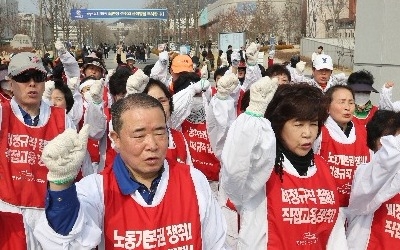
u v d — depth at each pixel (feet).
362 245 12.27
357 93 20.27
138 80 14.53
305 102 10.08
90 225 7.99
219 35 98.73
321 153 14.76
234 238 11.63
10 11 180.55
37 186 14.29
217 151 16.52
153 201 8.70
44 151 7.33
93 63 30.25
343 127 15.23
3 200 13.92
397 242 11.80
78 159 7.44
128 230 8.53
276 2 210.18
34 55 14.47
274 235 10.43
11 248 12.19
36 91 14.33
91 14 163.32
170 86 25.59
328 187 10.85
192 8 157.48
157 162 8.51
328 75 25.75
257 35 171.94
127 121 8.41
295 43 189.98
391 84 21.93
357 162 14.89
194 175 9.23
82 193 8.35
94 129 17.47
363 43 48.52
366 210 11.89
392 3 44.50
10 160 14.10
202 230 9.02
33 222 14.15
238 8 205.98
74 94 20.98
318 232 10.63
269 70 22.18
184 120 19.30
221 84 15.34
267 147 9.64
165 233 8.64
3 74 18.74
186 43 146.82
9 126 14.20
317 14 173.88
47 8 128.36
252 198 10.58
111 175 8.85
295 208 10.44
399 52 44.04
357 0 49.37
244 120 9.57
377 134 12.96
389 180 10.98
